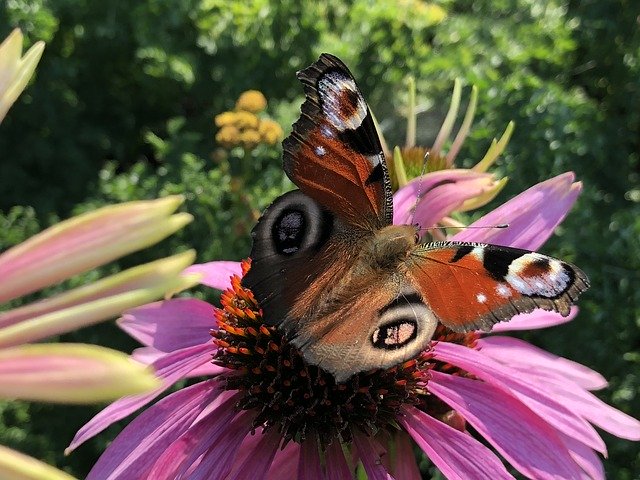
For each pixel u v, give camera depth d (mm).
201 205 218
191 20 289
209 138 286
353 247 89
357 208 93
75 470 197
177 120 250
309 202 91
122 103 316
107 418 96
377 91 295
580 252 208
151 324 108
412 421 92
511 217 113
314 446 91
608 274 207
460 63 260
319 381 89
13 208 240
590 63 289
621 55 284
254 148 206
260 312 94
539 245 111
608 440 193
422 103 283
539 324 110
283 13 280
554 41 268
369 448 90
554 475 89
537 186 114
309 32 283
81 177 282
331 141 90
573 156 222
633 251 205
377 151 94
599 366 202
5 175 268
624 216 218
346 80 89
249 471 90
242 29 280
